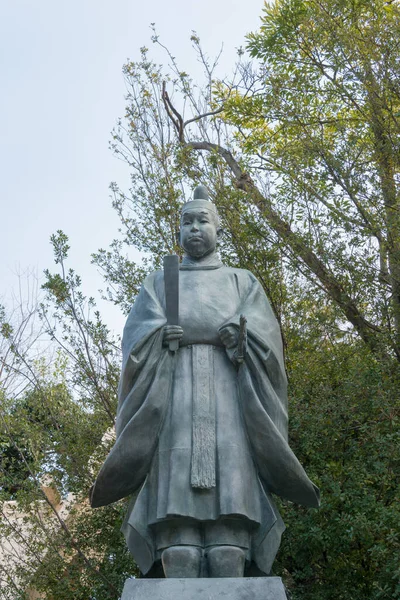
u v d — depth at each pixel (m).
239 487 5.35
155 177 13.59
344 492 9.76
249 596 4.93
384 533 9.52
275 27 14.46
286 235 12.77
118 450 5.48
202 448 5.44
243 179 13.87
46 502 12.59
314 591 10.02
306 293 12.75
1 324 13.78
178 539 5.30
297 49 14.22
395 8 13.69
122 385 5.73
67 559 11.73
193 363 5.73
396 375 11.73
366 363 11.66
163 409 5.59
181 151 13.58
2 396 13.08
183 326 5.83
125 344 5.89
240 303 6.11
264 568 5.42
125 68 14.37
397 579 9.35
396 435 10.51
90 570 11.17
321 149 12.93
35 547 12.02
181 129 14.77
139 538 5.40
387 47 13.32
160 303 6.07
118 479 5.54
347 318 12.79
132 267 13.32
